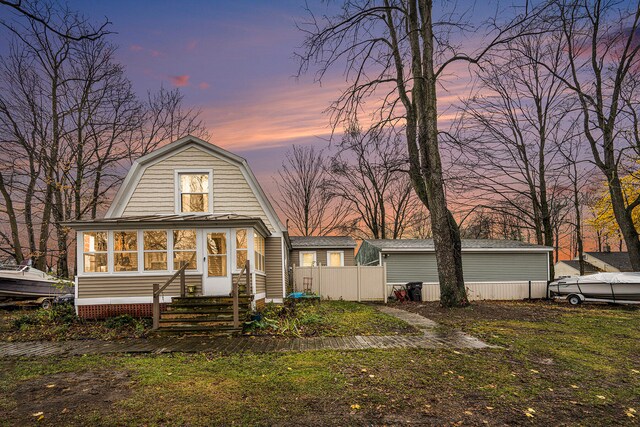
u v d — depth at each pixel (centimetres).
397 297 2180
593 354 843
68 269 2511
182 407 518
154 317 1073
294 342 950
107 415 493
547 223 2588
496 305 1794
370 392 578
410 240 2781
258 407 520
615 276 1939
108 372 687
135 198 1596
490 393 583
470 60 1622
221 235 1412
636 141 2005
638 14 1927
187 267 1363
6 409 515
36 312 1455
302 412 505
